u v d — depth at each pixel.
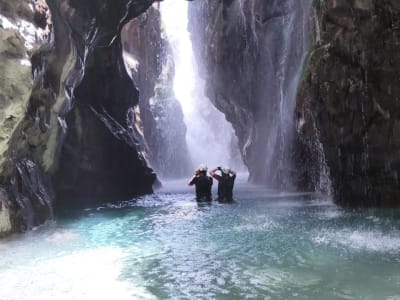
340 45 13.07
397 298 5.53
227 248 8.83
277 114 22.27
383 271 6.69
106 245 9.51
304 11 16.62
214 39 27.14
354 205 13.96
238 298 5.80
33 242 9.86
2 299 5.99
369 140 13.21
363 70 12.91
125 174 21.34
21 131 11.20
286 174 21.16
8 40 9.42
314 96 14.26
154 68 37.72
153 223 12.59
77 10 14.48
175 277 6.88
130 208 16.52
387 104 12.70
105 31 18.19
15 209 11.05
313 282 6.31
